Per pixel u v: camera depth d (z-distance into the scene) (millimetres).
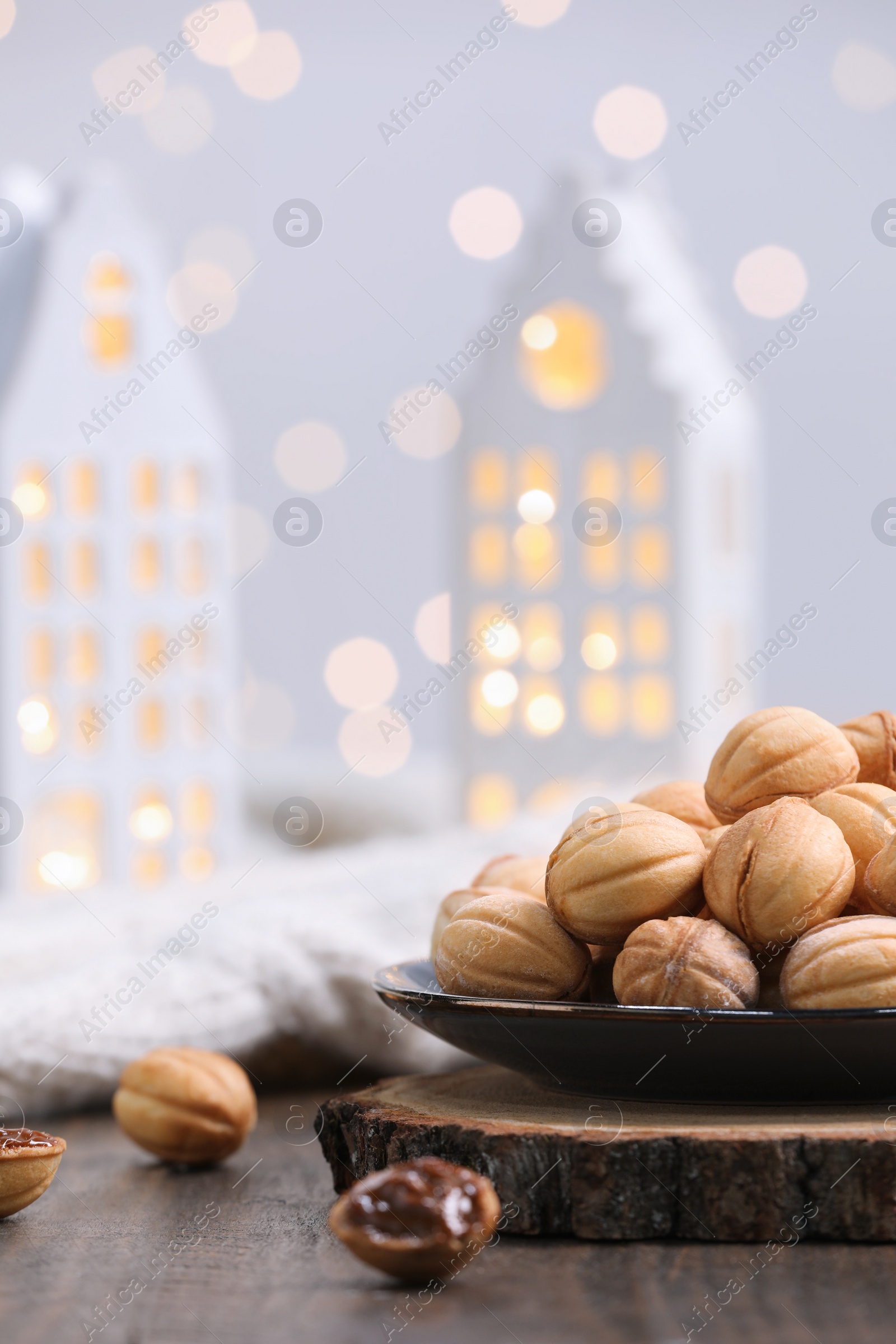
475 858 1179
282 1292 814
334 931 1058
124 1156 955
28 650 1592
